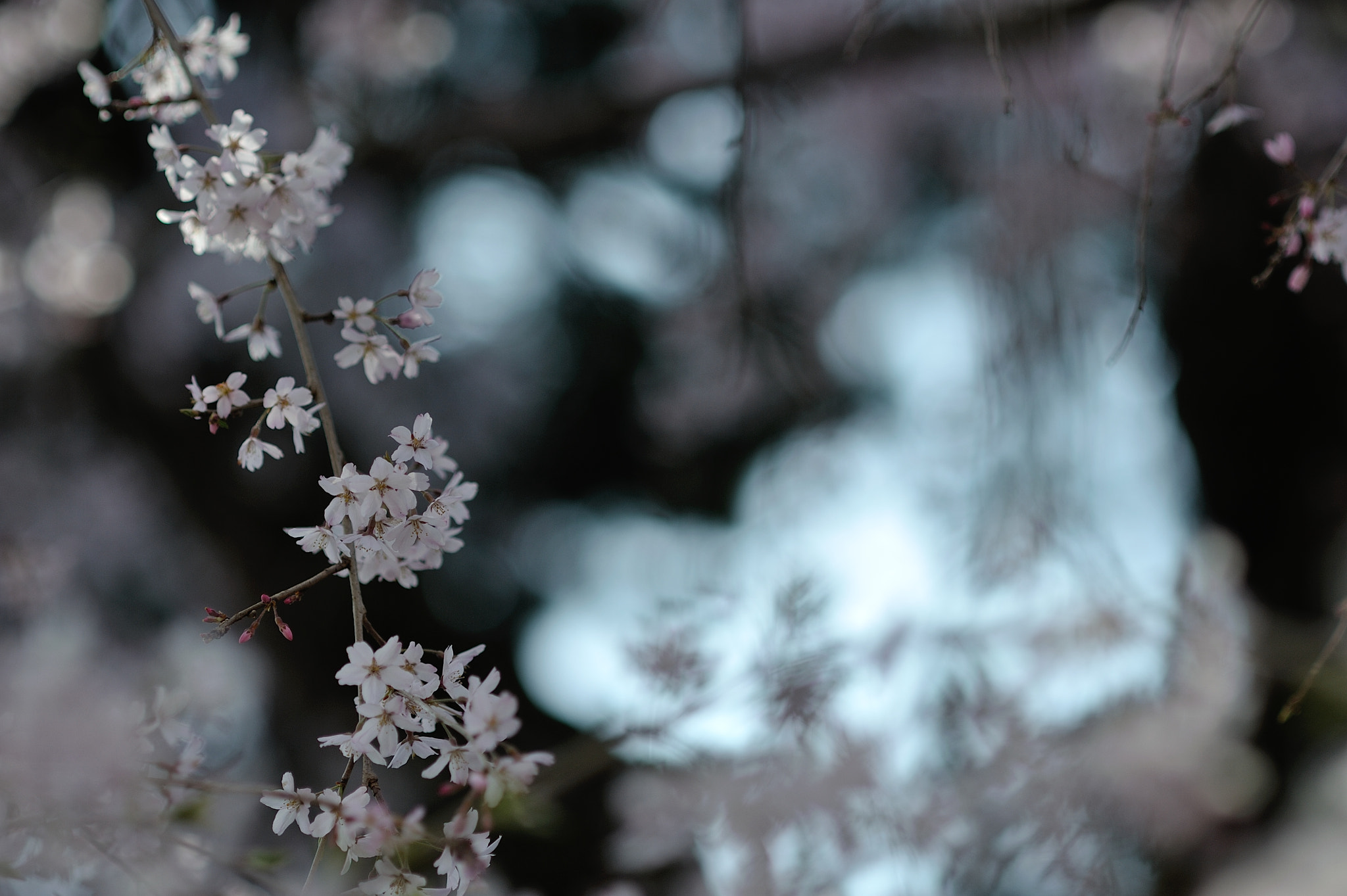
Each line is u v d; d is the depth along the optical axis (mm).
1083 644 2777
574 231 6969
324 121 5766
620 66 6027
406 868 2057
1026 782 2643
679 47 5750
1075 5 4535
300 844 3764
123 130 5168
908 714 2664
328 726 5715
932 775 2658
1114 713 2766
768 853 2479
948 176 5594
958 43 4141
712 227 4797
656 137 6352
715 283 4957
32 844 2047
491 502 6984
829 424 5098
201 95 2160
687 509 6680
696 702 2480
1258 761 3281
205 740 2094
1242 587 4555
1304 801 4414
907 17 4293
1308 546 5695
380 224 6340
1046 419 3010
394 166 6086
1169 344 5777
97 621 5414
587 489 7168
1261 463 5730
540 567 7031
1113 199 4656
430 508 2100
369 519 2094
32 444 5855
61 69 4766
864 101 5484
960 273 4805
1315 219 2248
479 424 6844
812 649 2484
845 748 2492
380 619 6090
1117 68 5031
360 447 6285
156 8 2178
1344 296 5516
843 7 5047
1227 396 5684
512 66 6680
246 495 6008
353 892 2055
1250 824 4141
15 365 5801
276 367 6023
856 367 5910
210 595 6023
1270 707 4184
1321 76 5457
